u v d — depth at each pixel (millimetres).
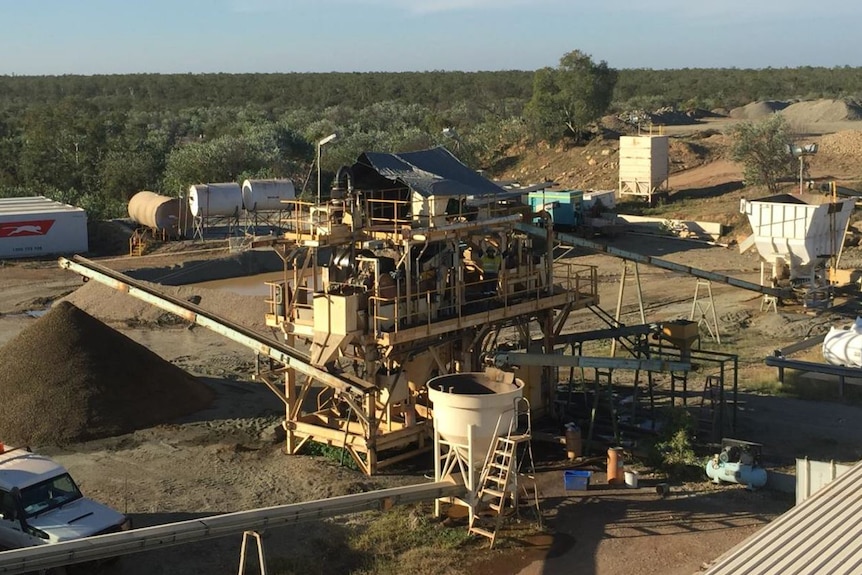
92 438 23141
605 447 21484
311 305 21766
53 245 52125
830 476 16031
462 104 131625
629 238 53781
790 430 22984
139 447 22578
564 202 53938
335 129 93625
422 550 16703
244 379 28609
